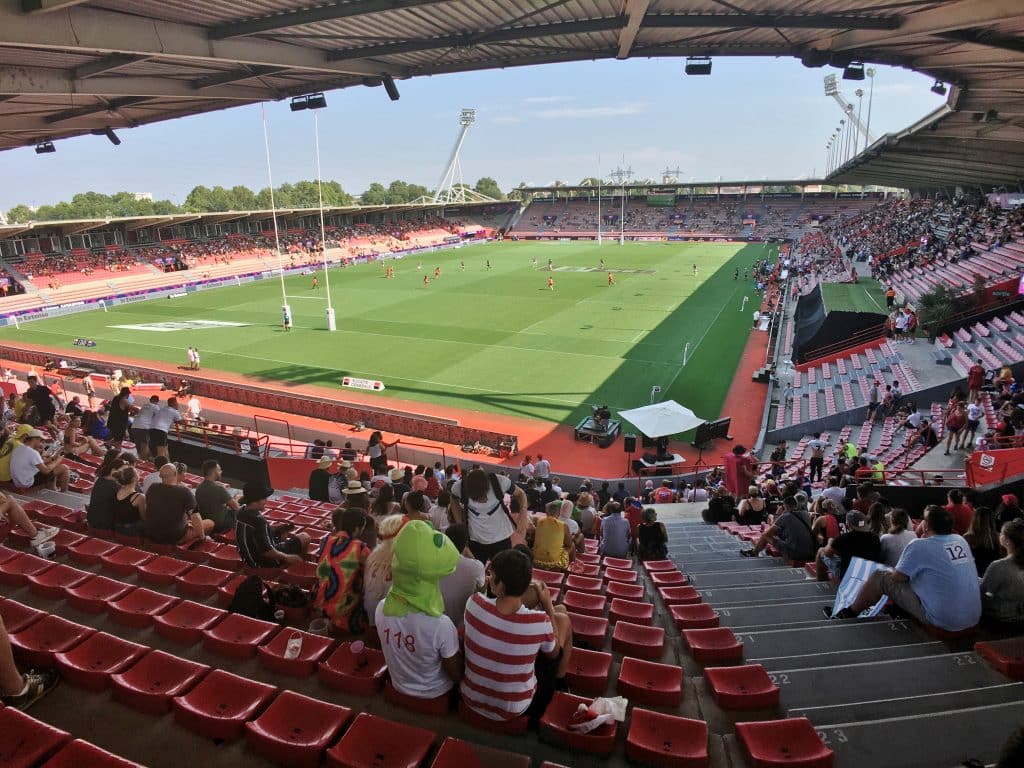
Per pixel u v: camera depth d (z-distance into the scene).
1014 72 18.38
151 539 8.12
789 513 9.72
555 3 13.31
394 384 32.41
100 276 67.12
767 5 13.41
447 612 4.73
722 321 45.03
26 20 11.18
